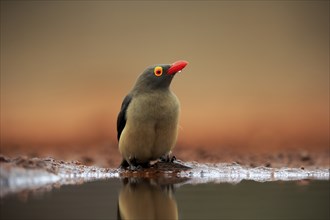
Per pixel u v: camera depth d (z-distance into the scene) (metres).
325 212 8.47
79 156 19.48
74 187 10.40
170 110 12.05
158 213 8.52
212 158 18.61
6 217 7.98
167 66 12.06
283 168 13.34
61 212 8.30
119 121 12.53
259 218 8.11
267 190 10.24
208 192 10.03
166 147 12.40
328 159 17.44
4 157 11.02
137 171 12.45
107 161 18.05
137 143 12.21
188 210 8.62
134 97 12.16
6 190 10.00
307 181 11.49
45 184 10.70
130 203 9.01
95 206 8.77
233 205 8.98
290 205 8.98
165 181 11.36
